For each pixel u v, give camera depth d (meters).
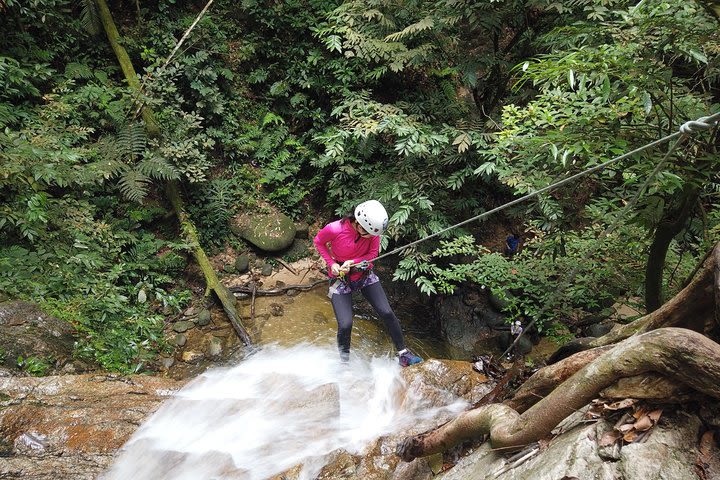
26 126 6.60
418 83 8.43
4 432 3.15
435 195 7.32
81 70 7.26
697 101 3.28
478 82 7.62
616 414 1.89
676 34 2.91
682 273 4.44
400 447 2.85
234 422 3.26
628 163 3.60
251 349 6.43
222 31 8.30
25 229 5.77
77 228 6.29
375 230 3.86
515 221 8.05
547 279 5.02
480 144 6.36
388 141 8.20
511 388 3.17
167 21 7.99
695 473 1.62
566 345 3.20
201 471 2.90
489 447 2.33
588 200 5.54
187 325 6.73
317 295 7.62
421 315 7.54
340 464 2.88
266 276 7.86
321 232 4.02
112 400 3.59
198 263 7.51
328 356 6.28
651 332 1.76
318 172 8.48
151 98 7.05
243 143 8.23
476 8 6.42
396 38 6.98
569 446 1.86
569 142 3.41
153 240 7.32
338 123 8.45
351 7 7.25
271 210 8.29
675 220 3.68
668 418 1.77
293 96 8.53
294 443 3.07
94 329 5.82
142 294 6.65
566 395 1.93
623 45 3.11
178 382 3.93
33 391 3.65
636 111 3.39
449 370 3.58
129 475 2.88
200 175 7.21
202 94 7.72
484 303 7.25
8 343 4.82
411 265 6.79
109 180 7.18
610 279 4.65
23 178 5.84
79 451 3.04
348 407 3.50
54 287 5.80
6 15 6.95
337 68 8.09
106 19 7.57
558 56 3.41
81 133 6.71
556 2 6.02
